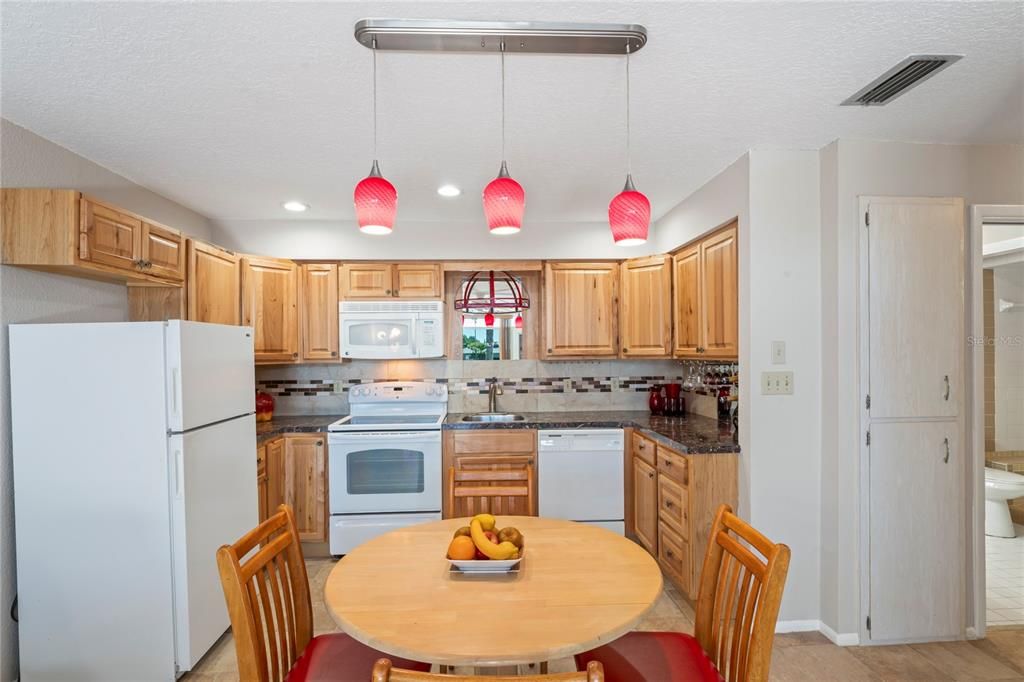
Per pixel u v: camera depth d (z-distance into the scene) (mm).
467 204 3312
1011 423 3467
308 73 1726
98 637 2031
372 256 3656
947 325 2342
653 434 3014
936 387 2336
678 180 2848
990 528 3604
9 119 2033
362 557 1580
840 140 2318
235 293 3221
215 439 2279
